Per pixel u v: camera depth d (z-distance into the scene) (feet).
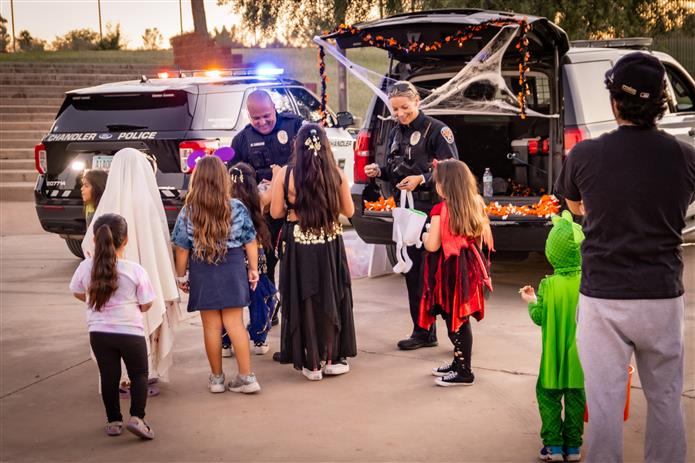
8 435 14.85
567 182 11.14
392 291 25.13
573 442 13.10
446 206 16.25
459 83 22.75
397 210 18.58
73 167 27.32
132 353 14.28
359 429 14.69
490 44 21.68
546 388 12.85
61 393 17.04
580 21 45.29
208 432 14.76
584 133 21.98
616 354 10.75
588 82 22.84
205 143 25.85
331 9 51.42
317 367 17.35
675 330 10.62
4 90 65.10
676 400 10.80
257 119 20.97
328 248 17.21
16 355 19.70
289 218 17.38
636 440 13.82
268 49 84.53
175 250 16.63
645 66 10.46
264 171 21.35
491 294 24.14
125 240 14.46
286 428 14.84
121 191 16.10
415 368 17.99
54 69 71.10
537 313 13.08
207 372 18.16
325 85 23.86
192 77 29.37
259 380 17.54
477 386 16.65
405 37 21.85
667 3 46.98
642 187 10.41
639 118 10.58
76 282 14.73
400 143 19.90
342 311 17.57
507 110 23.09
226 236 16.20
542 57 22.98
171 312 16.92
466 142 26.37
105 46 95.04
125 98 27.04
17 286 27.02
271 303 19.93
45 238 36.52
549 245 12.98
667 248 10.54
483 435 14.28
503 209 21.94
